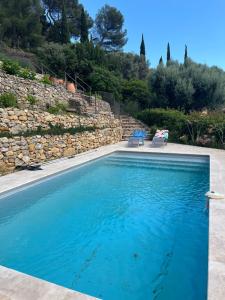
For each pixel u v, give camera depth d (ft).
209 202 18.20
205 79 71.77
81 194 25.09
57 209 21.33
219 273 10.27
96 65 78.33
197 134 49.01
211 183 22.77
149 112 62.59
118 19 137.59
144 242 16.25
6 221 18.94
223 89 72.54
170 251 15.12
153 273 13.07
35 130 33.01
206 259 14.23
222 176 25.16
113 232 17.56
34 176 26.20
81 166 32.86
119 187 27.30
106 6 139.33
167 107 68.39
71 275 12.98
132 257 14.53
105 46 138.10
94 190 26.30
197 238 16.62
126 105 70.69
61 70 73.10
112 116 53.72
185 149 43.39
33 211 20.83
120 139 56.29
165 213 20.68
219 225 14.35
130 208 21.74
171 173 32.83
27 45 94.12
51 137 34.12
